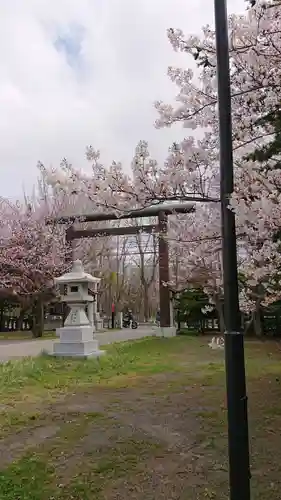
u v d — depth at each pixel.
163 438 4.29
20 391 6.45
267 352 11.91
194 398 5.97
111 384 7.11
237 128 4.41
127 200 4.05
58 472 3.51
